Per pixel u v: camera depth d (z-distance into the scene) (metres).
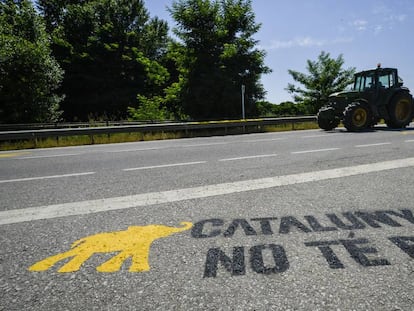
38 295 1.37
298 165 4.32
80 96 29.56
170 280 1.46
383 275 1.46
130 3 33.31
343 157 4.85
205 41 17.86
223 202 2.71
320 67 23.98
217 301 1.29
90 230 2.14
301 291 1.35
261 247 1.79
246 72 17.80
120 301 1.31
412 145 5.97
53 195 3.14
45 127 14.88
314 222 2.15
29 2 18.39
